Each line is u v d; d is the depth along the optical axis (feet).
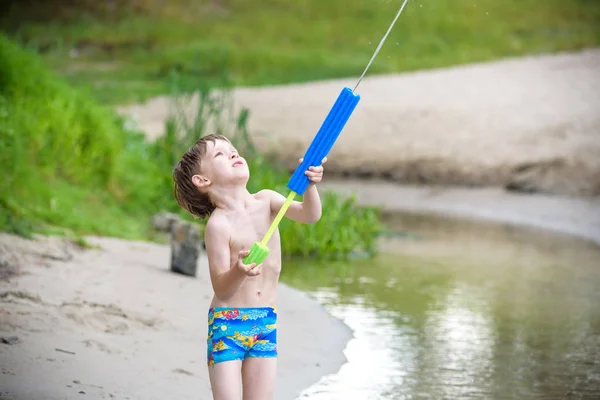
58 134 71.26
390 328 49.32
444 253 72.95
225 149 29.99
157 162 82.17
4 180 61.67
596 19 213.46
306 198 29.48
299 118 135.03
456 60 189.78
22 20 222.28
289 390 38.50
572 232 83.87
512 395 38.99
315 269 65.77
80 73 185.37
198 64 192.65
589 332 49.47
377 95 148.36
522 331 49.39
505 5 216.95
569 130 119.03
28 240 55.21
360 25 217.36
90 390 33.42
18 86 73.72
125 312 44.04
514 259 70.54
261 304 29.30
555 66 168.25
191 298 49.24
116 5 229.66
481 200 100.83
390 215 92.43
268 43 211.61
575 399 38.58
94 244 58.95
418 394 38.78
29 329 39.19
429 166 113.70
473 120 127.34
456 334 48.55
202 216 31.01
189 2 230.27
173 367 37.78
